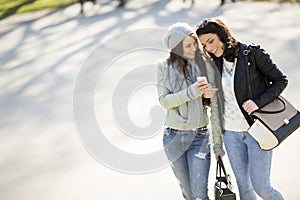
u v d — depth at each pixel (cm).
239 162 665
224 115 661
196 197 674
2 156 1033
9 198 858
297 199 787
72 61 1747
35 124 1202
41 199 844
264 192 650
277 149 964
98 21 2273
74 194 850
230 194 659
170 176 889
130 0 2634
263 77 645
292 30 1823
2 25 2450
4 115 1286
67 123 1182
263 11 2161
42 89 1484
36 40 2102
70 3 2752
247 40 1733
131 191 845
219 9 2255
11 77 1642
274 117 629
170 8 2355
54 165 970
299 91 1228
